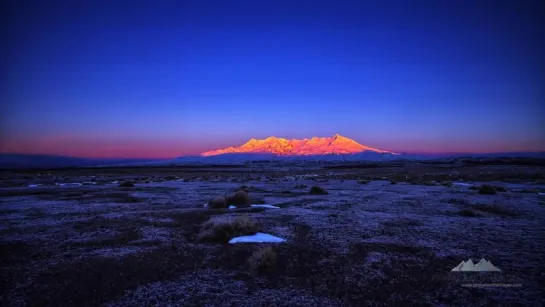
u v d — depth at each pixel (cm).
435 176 7681
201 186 5147
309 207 2614
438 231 1709
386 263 1177
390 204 2788
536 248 1366
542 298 871
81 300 870
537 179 6431
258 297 888
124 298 881
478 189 4203
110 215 2180
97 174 10606
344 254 1290
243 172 12788
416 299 877
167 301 862
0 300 864
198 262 1183
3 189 4466
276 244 1437
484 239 1533
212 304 844
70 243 1434
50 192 3975
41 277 1027
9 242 1445
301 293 919
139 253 1282
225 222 1583
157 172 12769
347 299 879
